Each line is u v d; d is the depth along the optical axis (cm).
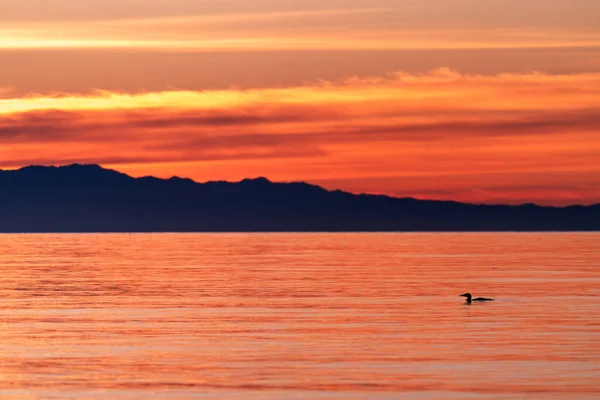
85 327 14888
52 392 10250
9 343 13275
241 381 10669
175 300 19112
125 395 10088
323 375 10931
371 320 15500
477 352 12275
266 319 15725
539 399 9769
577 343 12925
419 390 10169
